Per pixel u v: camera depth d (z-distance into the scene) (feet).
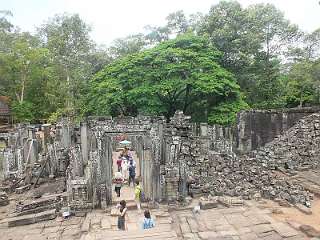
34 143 79.36
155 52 102.32
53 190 63.10
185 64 97.04
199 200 52.65
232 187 55.93
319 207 48.52
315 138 72.18
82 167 57.11
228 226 42.27
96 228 42.55
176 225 43.27
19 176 70.79
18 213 50.57
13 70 143.64
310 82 118.62
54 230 43.47
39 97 150.61
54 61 147.23
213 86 94.27
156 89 96.94
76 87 132.67
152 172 52.19
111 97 98.99
